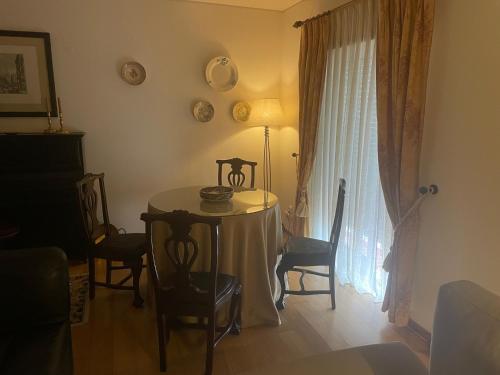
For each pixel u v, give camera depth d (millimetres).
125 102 3518
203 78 3744
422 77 1999
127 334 2273
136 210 3738
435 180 2076
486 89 1760
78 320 2414
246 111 3943
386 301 2336
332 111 3012
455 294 1204
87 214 2572
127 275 3072
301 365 1375
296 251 2486
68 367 1551
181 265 1819
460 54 1871
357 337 2252
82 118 3418
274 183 4234
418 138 2066
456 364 1117
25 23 3125
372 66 2498
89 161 3506
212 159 3936
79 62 3316
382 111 2232
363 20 2576
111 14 3334
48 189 3062
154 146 3693
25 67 3180
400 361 1401
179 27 3568
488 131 1769
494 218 1778
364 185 2639
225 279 2074
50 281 1625
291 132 3920
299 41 3615
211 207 2357
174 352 2105
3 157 3006
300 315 2488
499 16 1677
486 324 1075
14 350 1434
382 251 2537
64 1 3184
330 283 2537
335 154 3000
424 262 2199
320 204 3342
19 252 1673
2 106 3180
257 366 1988
